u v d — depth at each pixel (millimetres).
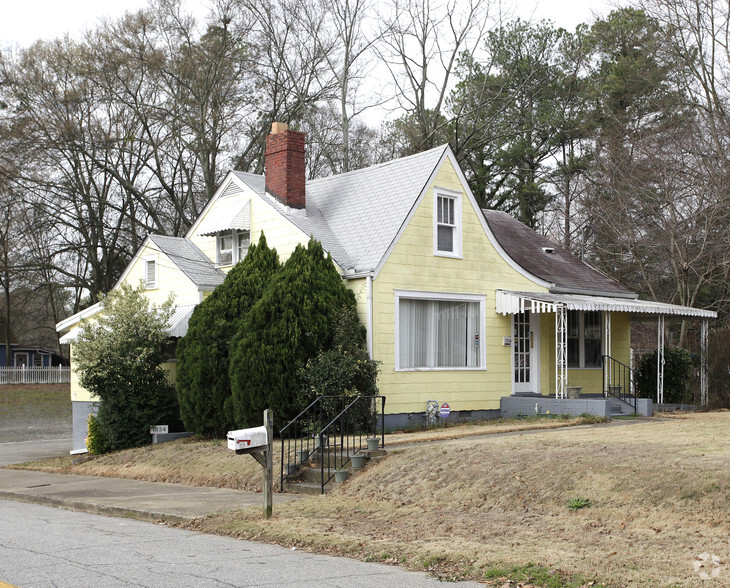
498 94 39031
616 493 10570
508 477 11945
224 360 19250
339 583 7801
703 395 24719
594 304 21344
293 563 8773
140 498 14070
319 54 38781
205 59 38531
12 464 23125
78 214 41125
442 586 7730
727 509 9445
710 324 32625
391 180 22469
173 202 40781
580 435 15484
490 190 42312
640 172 30750
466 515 10961
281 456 14453
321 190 24594
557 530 9703
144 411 20797
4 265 40969
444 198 21906
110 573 8211
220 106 39250
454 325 21844
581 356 25391
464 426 19812
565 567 8047
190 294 22688
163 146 40156
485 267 22578
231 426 19141
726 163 28922
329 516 11602
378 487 13031
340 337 18578
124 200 42781
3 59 37562
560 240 38000
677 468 10906
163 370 21438
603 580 7582
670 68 34344
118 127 39406
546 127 40219
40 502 14852
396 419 20000
